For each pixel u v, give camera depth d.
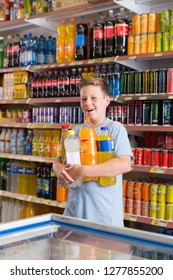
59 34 4.05
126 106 3.54
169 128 3.19
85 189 2.18
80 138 2.09
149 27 3.36
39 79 4.23
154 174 3.97
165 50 3.27
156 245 1.36
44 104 4.62
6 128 4.86
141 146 3.91
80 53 3.81
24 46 4.42
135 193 3.43
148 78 3.33
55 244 1.42
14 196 4.50
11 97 4.59
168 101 3.25
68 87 3.97
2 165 4.79
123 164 2.08
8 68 4.59
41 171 4.23
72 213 2.23
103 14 4.18
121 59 3.46
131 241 1.41
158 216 3.29
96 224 1.53
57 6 4.01
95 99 2.19
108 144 2.11
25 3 4.47
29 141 4.46
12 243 1.41
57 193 4.00
